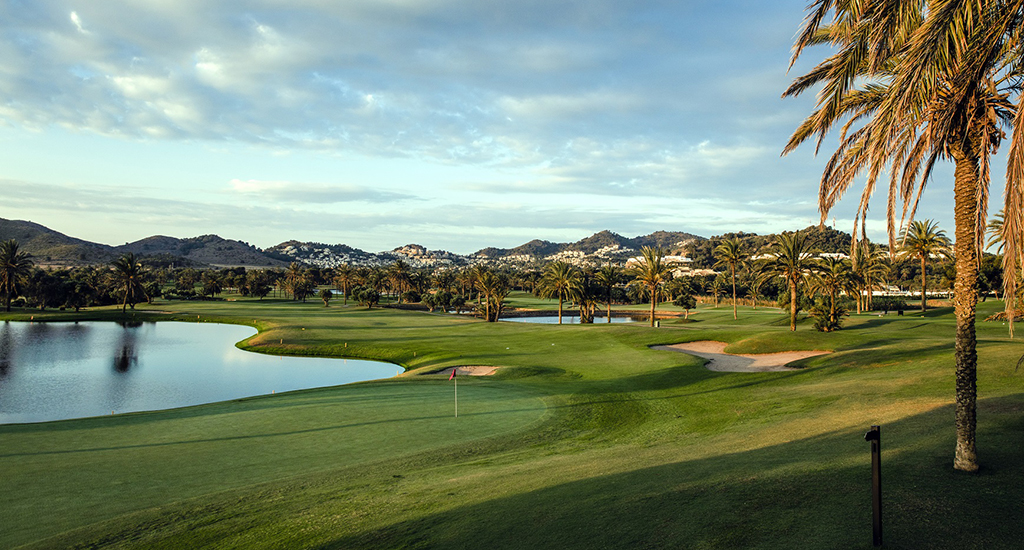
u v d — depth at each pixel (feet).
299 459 59.93
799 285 282.77
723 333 183.52
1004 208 24.99
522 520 34.01
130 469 56.59
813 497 31.24
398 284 591.37
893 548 24.04
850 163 45.55
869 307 303.68
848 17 35.27
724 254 305.73
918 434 45.37
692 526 29.12
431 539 33.12
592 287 350.23
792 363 116.57
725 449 49.88
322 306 486.38
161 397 134.92
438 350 190.90
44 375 166.91
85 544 38.68
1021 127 24.35
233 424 77.00
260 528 39.50
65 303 417.90
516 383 114.62
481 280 366.22
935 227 240.53
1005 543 23.88
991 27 28.99
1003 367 76.33
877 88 45.24
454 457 59.47
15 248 391.86
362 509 41.34
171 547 37.60
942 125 34.71
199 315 371.15
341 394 101.96
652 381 109.19
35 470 56.34
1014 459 35.17
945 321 200.13
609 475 42.98
